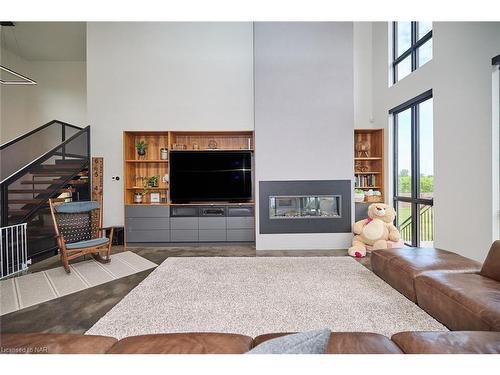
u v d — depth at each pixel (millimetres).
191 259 3639
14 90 6164
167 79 4875
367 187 4871
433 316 1902
